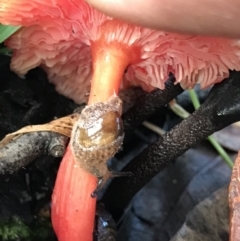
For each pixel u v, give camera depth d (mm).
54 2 84
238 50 86
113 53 89
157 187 135
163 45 90
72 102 124
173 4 70
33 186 113
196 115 105
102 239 102
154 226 126
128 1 71
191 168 140
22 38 98
